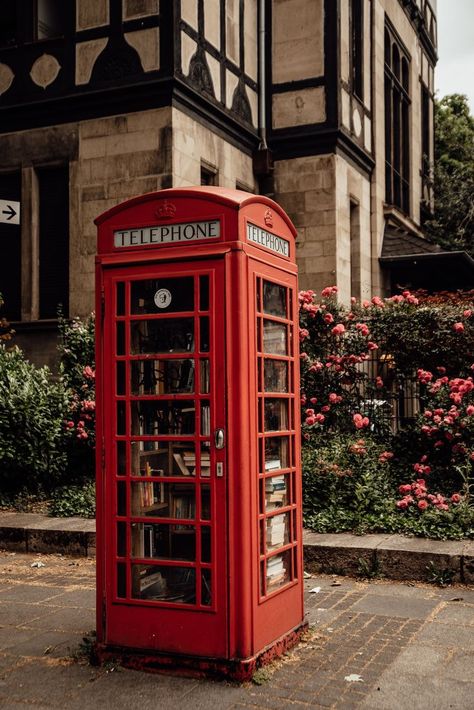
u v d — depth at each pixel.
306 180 14.98
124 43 12.58
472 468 8.86
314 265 14.89
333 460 8.94
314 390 10.30
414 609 5.95
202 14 13.14
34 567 7.53
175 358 4.81
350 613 5.86
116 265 4.94
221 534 4.64
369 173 17.12
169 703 4.29
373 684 4.50
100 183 12.77
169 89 12.25
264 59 15.30
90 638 5.35
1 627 5.68
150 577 4.84
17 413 9.40
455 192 23.17
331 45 14.87
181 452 4.81
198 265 4.75
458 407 9.27
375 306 10.40
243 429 4.65
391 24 18.91
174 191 4.86
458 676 4.61
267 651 4.75
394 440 9.87
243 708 4.21
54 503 9.15
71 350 10.91
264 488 4.86
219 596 4.62
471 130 30.03
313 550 7.11
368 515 7.87
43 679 4.66
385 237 17.75
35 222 13.31
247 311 4.73
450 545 6.97
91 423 10.49
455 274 18.16
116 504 4.91
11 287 13.58
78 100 12.83
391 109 18.94
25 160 13.27
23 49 13.27
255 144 15.02
